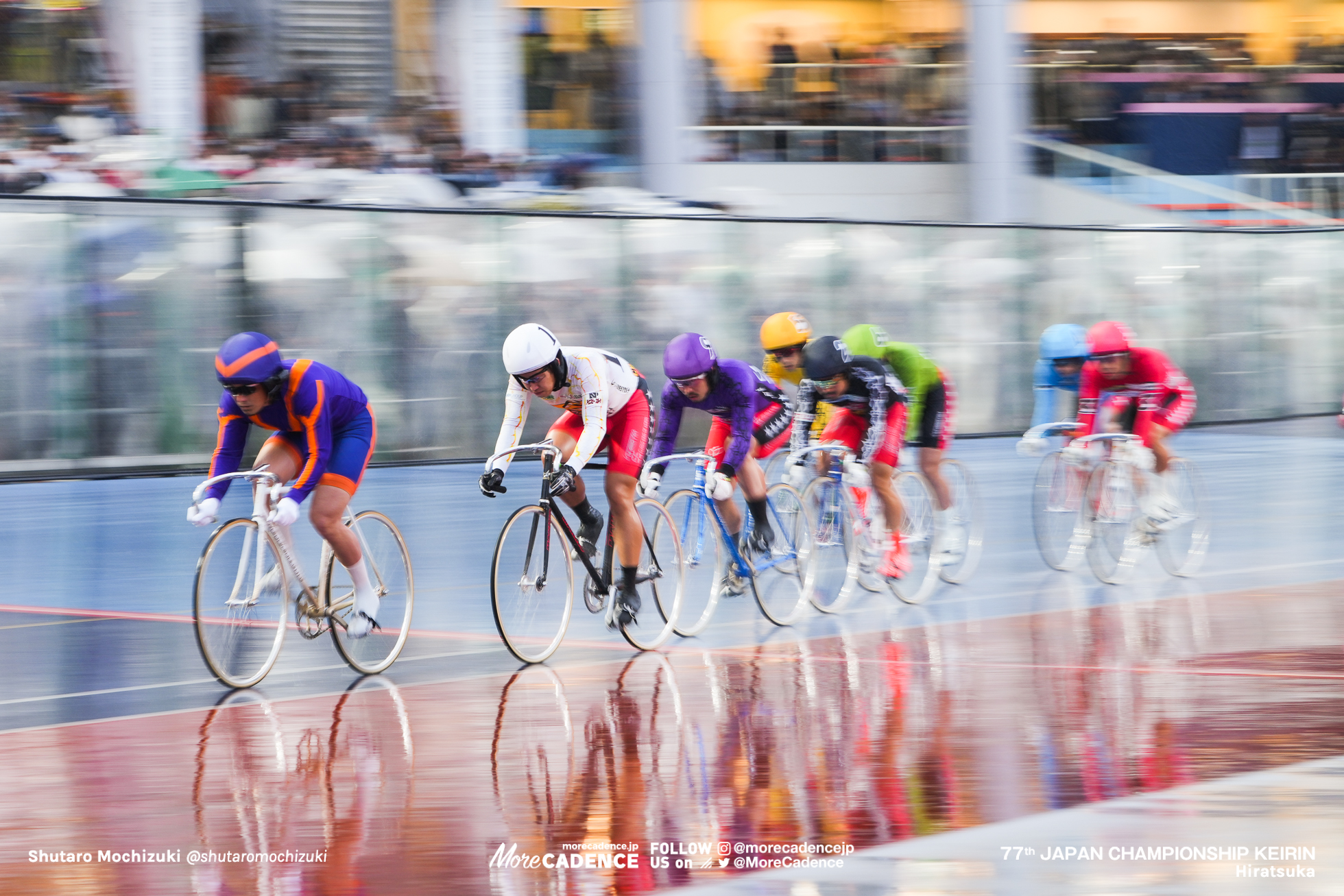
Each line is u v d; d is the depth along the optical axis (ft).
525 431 154.81
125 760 49.67
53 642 71.56
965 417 172.96
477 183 175.01
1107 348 86.99
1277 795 43.52
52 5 165.17
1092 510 85.35
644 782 46.62
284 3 184.03
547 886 37.37
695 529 72.64
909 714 55.06
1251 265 195.11
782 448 86.02
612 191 175.22
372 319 144.05
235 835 41.65
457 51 195.00
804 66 202.69
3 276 129.18
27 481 131.85
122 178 152.46
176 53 172.04
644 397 67.92
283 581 62.28
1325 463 149.18
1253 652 65.41
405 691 60.18
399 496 126.62
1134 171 209.26
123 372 134.92
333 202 157.99
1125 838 39.99
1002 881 36.99
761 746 50.72
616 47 199.93
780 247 162.61
